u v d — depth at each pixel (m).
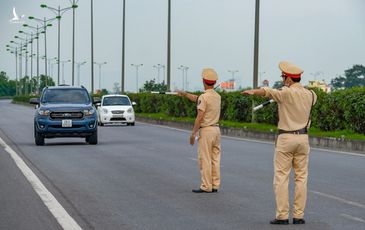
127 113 52.50
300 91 12.12
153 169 20.83
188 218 12.51
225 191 16.00
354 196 15.13
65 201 14.52
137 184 17.31
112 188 16.56
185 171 20.30
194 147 29.75
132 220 12.31
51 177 18.78
